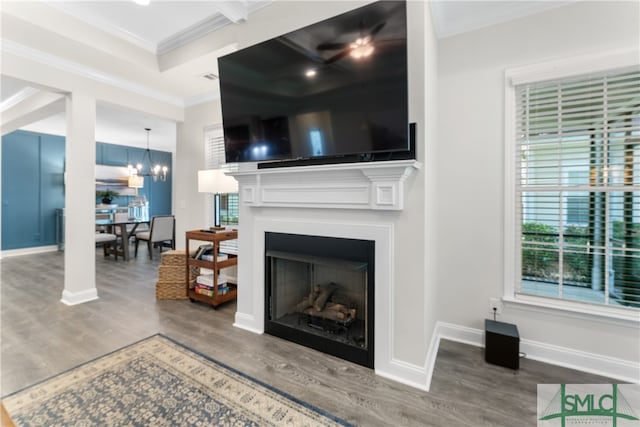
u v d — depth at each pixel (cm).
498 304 230
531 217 225
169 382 183
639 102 189
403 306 188
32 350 220
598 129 202
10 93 404
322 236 217
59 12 254
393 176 181
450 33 239
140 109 378
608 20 192
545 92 215
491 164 230
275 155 224
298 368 200
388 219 192
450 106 243
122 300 332
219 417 156
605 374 196
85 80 323
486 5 216
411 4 187
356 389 179
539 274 223
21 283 394
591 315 200
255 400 168
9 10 229
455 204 243
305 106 207
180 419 154
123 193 764
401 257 188
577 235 211
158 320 277
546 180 218
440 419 156
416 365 185
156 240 577
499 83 225
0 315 286
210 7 256
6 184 580
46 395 171
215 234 313
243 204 257
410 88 186
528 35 214
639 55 183
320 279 247
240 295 264
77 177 319
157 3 249
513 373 197
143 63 316
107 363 204
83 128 321
